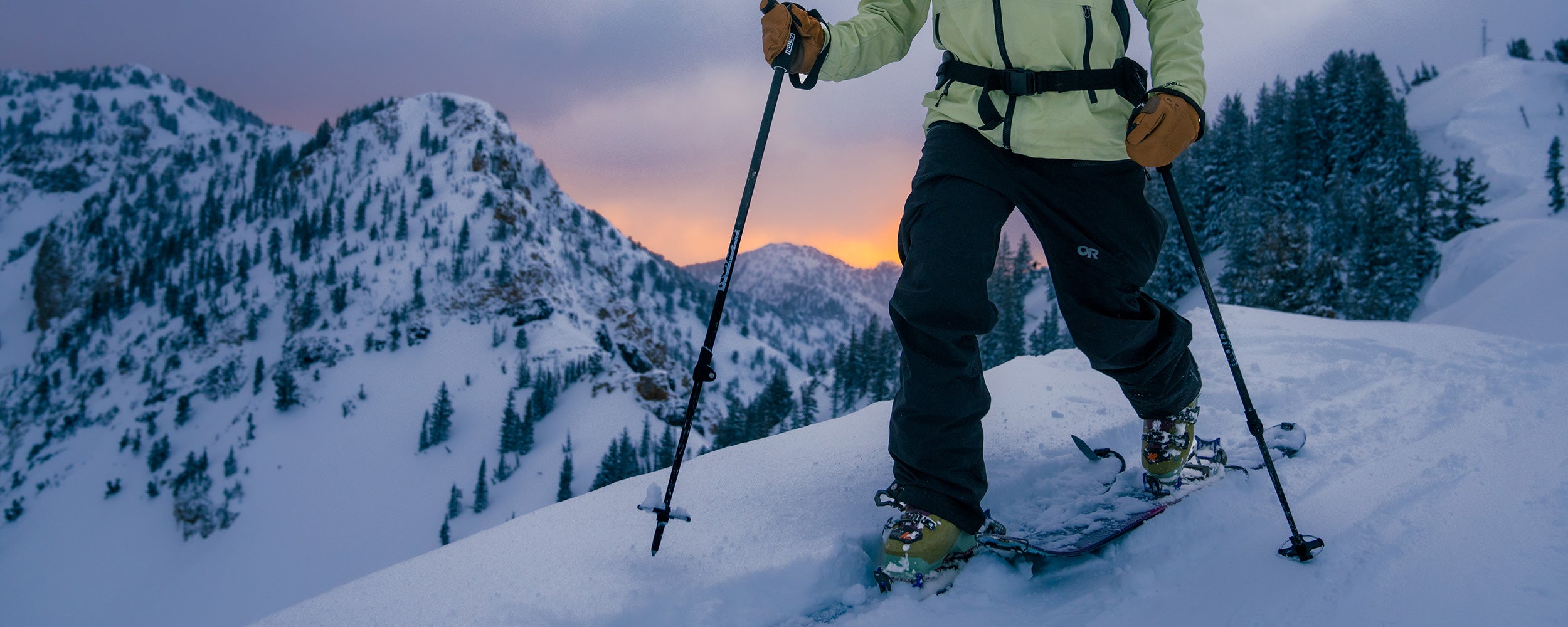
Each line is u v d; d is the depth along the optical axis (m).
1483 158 87.25
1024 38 1.48
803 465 2.10
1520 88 100.75
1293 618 1.19
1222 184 67.62
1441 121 103.12
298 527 117.12
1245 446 2.08
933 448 1.45
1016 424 2.40
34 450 145.38
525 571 1.60
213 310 169.38
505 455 125.06
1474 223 56.62
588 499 2.02
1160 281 52.84
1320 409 2.44
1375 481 1.74
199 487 122.06
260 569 111.88
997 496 1.91
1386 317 45.75
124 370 160.62
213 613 105.62
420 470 126.38
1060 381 2.89
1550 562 1.25
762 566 1.50
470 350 154.75
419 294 164.88
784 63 1.65
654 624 1.40
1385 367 2.99
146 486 129.12
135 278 189.38
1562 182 69.25
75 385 161.12
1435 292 48.75
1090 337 1.59
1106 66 1.49
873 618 1.32
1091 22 1.47
